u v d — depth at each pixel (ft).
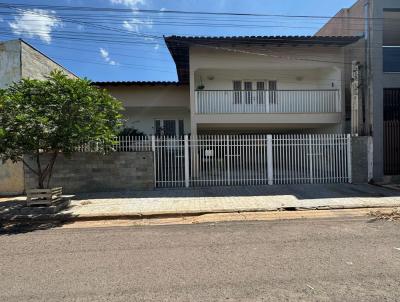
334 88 44.24
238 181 36.63
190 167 36.70
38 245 17.37
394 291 10.82
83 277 12.64
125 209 25.86
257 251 15.42
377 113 37.70
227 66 42.50
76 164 33.65
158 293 11.10
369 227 19.62
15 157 24.97
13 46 33.45
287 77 49.08
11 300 10.75
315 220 22.00
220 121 41.93
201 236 18.54
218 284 11.70
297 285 11.44
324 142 36.83
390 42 44.88
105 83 45.88
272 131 54.03
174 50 43.45
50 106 23.65
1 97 22.77
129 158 34.09
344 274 12.32
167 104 48.39
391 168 38.19
